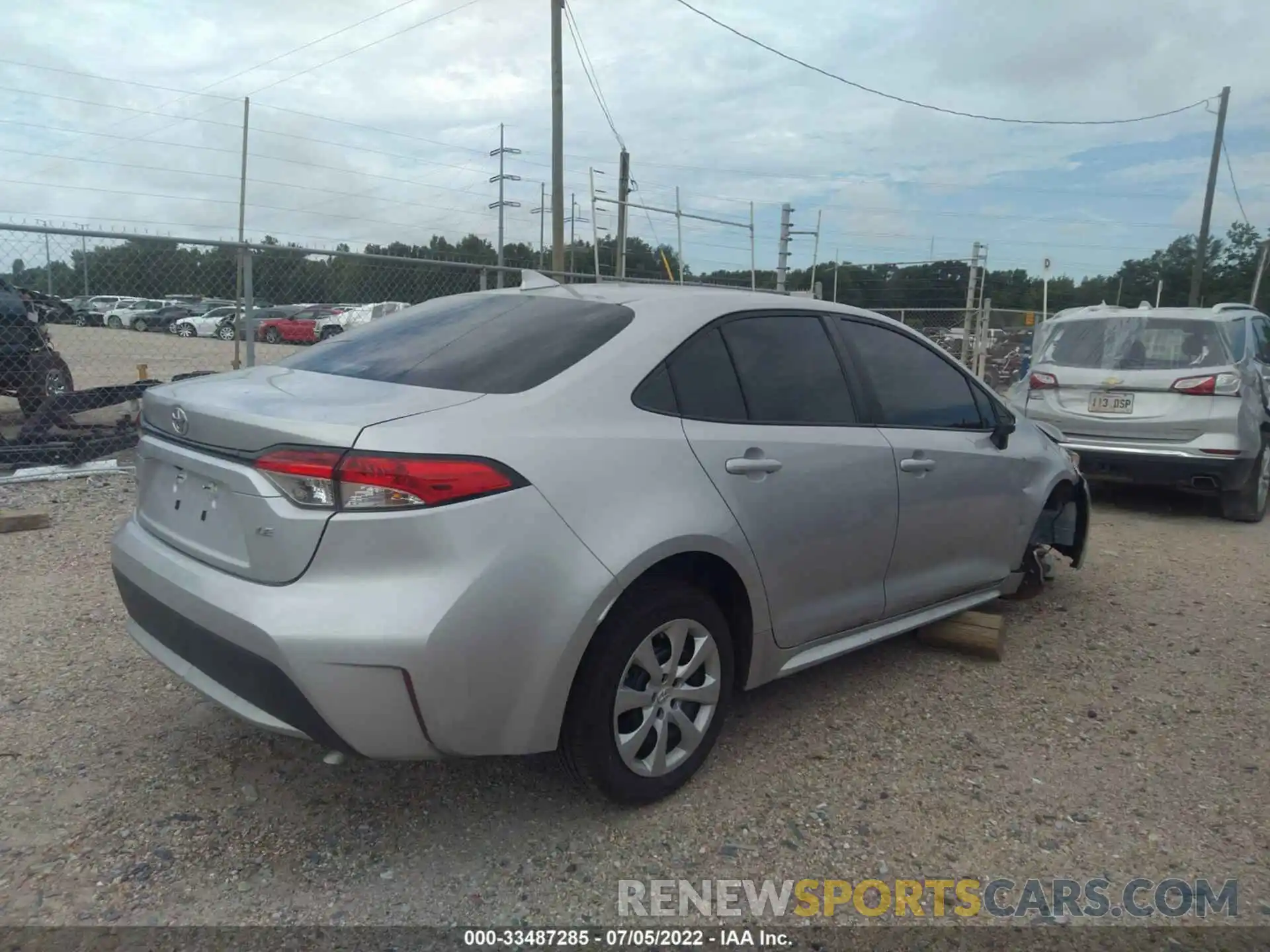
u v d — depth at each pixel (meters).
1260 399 8.09
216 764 3.38
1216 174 28.34
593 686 2.90
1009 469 4.66
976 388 4.68
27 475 7.43
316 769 3.39
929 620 4.37
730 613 3.48
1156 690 4.36
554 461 2.83
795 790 3.36
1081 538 5.53
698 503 3.14
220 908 2.65
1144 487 9.63
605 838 3.04
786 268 19.47
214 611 2.70
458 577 2.61
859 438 3.83
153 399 3.24
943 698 4.19
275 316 8.91
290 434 2.65
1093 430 8.15
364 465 2.59
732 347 3.53
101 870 2.79
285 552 2.63
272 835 3.00
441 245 27.19
